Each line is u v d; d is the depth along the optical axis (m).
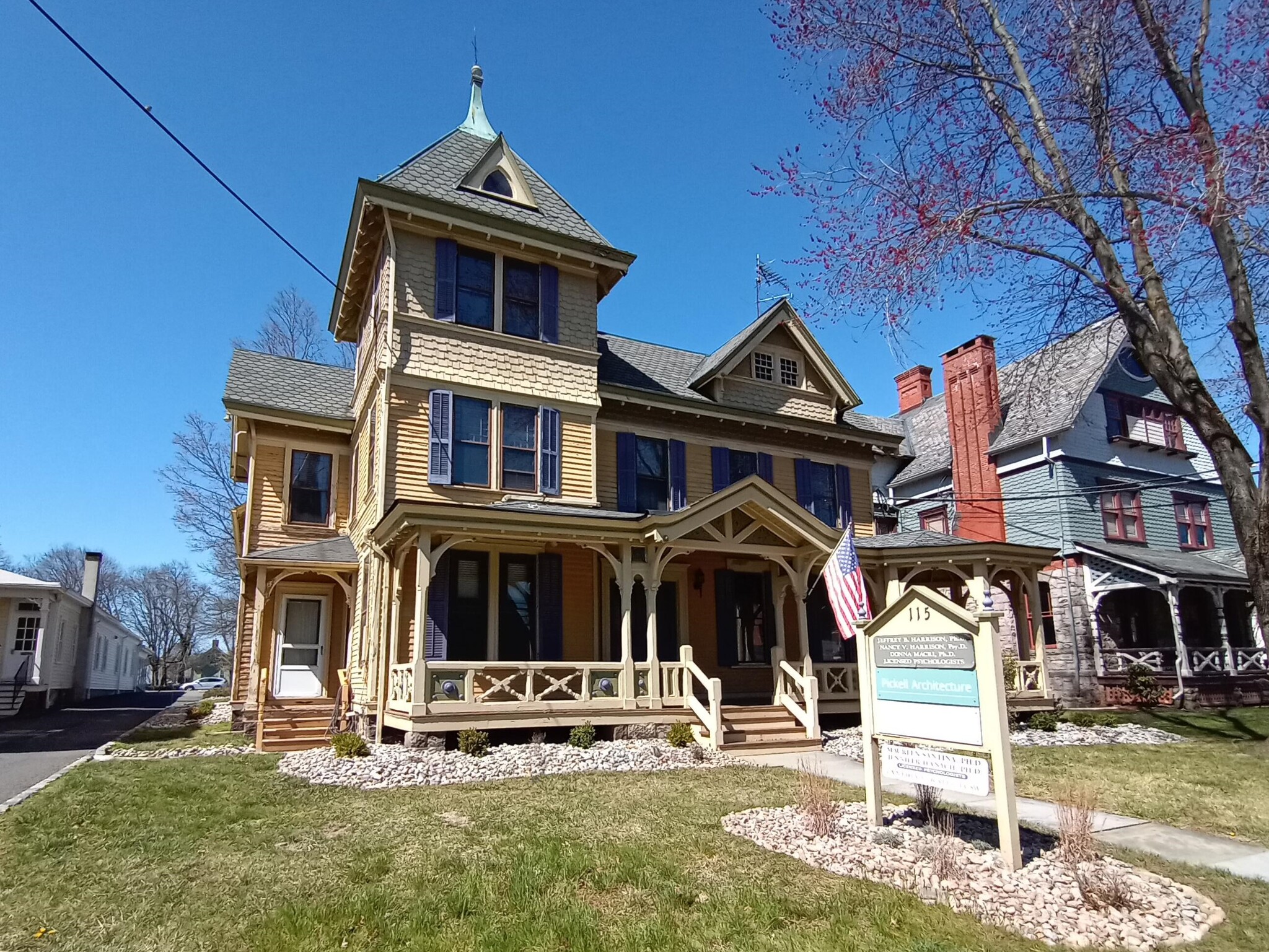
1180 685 20.78
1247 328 10.72
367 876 5.97
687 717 13.40
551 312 16.16
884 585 17.62
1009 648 23.05
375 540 13.72
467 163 16.80
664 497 17.69
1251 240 9.64
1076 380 24.44
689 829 7.35
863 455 21.31
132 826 7.68
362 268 16.73
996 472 24.62
